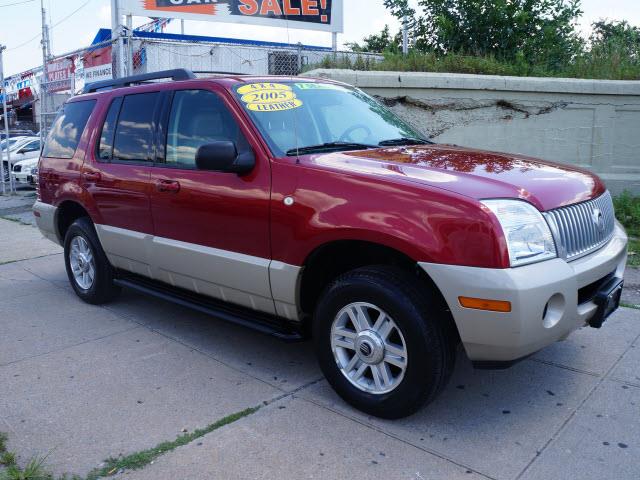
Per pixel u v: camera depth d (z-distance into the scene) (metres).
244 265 3.81
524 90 8.77
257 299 3.86
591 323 3.44
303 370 4.11
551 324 3.01
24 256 7.99
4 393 3.80
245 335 4.81
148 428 3.34
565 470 2.89
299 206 3.47
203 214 4.05
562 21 10.88
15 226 10.53
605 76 9.53
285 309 3.71
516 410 3.48
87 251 5.60
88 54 13.20
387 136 4.41
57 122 6.04
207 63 13.71
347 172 3.38
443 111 8.73
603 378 3.86
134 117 4.86
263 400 3.66
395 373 3.39
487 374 3.95
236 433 3.27
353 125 4.34
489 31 10.90
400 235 3.07
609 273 3.60
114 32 12.16
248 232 3.78
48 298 5.97
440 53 10.99
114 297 5.66
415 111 8.66
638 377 3.87
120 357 4.37
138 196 4.61
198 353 4.43
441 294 3.12
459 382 3.85
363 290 3.25
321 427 3.32
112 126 5.11
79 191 5.32
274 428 3.32
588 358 4.16
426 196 3.06
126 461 3.00
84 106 5.63
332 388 3.60
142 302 5.75
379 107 4.87
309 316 3.80
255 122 3.89
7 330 5.02
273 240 3.64
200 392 3.77
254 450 3.10
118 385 3.89
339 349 3.50
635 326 4.73
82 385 3.90
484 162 3.68
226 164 3.68
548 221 3.11
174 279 4.50
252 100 4.05
